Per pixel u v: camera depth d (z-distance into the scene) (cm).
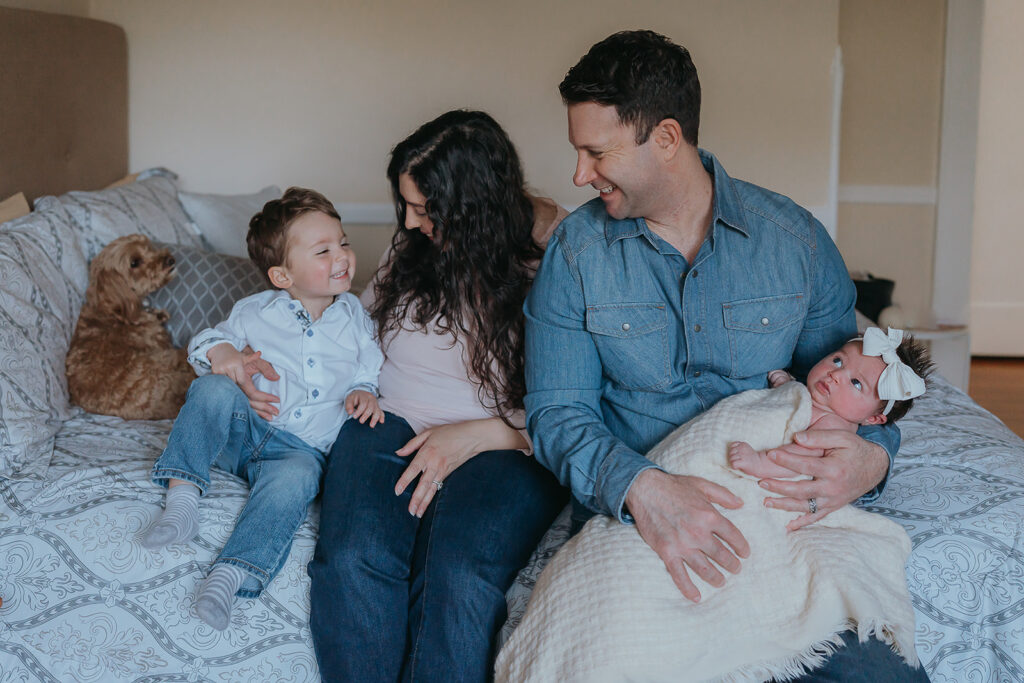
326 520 155
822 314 155
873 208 397
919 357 149
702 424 145
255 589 156
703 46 319
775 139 325
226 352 174
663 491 134
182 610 158
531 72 319
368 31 317
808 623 128
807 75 320
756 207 150
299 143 324
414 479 165
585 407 155
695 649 127
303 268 180
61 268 215
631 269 151
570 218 159
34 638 160
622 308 151
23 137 244
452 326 175
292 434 178
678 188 145
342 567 149
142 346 214
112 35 301
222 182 327
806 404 143
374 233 330
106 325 212
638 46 136
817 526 139
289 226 180
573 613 133
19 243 204
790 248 149
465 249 172
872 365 143
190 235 270
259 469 172
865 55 386
